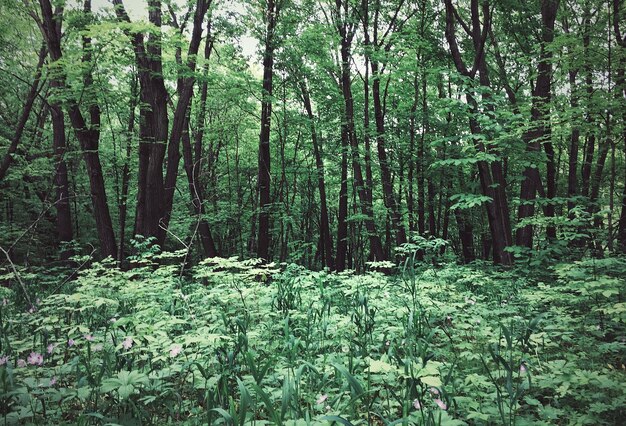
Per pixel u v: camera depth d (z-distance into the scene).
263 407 3.08
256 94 13.23
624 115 7.46
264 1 12.75
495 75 13.45
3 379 2.60
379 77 11.96
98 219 10.35
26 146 15.50
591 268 5.17
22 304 6.18
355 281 6.13
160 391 3.10
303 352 3.94
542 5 10.23
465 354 3.88
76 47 9.78
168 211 10.21
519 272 8.33
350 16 12.47
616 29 7.92
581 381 3.07
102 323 4.73
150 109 10.18
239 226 18.27
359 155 13.20
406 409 2.48
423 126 13.05
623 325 4.70
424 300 5.34
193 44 10.50
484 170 9.35
